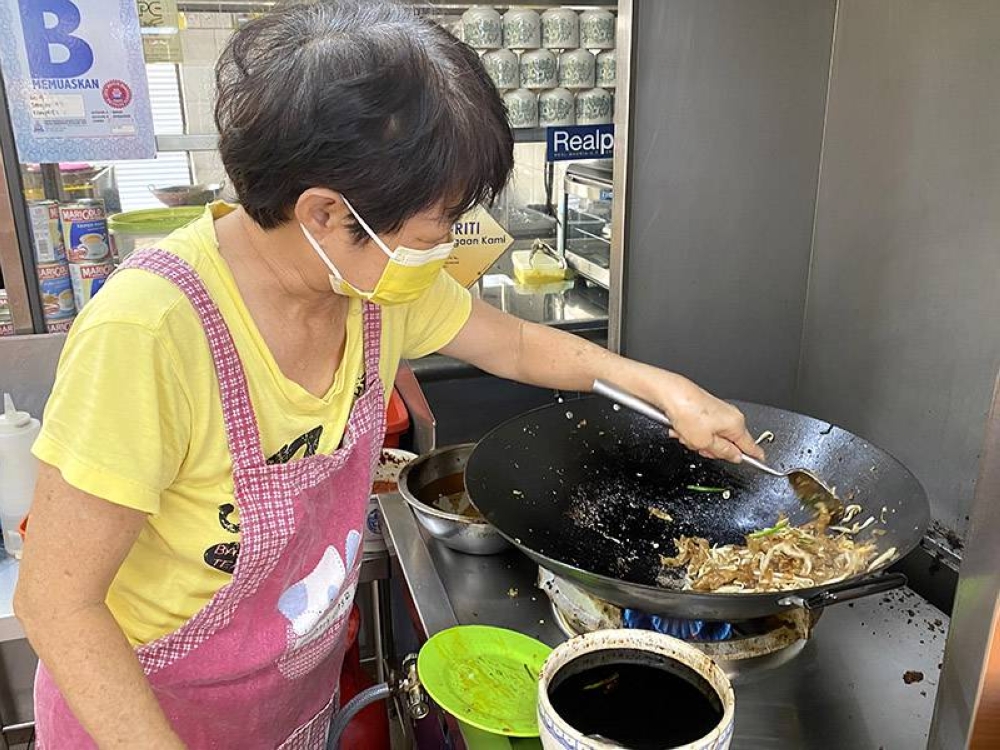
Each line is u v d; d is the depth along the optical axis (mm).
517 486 1153
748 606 860
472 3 1685
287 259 752
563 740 717
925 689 950
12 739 1867
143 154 1564
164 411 711
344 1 679
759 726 896
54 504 680
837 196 1433
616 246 1470
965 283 1176
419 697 968
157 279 715
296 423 837
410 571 1171
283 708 1020
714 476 1242
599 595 933
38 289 1586
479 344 1090
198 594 855
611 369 1085
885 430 1374
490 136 668
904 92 1252
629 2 1316
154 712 715
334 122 606
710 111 1408
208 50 1566
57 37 1446
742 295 1538
